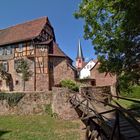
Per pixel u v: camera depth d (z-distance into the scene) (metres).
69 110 24.92
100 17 13.66
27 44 38.88
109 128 8.81
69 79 36.66
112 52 13.41
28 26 42.31
